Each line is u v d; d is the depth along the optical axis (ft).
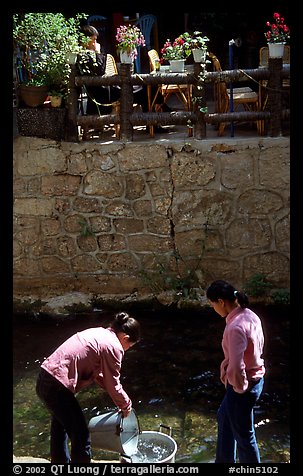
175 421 16.17
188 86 23.38
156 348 20.03
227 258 22.91
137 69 30.07
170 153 22.38
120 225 23.09
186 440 15.30
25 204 23.20
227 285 12.05
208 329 21.18
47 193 23.06
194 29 32.32
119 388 12.32
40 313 22.80
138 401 17.15
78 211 23.15
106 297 23.30
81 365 12.14
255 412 16.42
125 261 23.34
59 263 23.59
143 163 22.48
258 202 22.41
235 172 22.27
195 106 22.33
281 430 15.55
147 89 24.36
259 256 22.75
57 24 22.44
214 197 22.54
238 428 11.85
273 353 19.26
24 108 22.50
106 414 12.69
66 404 11.87
